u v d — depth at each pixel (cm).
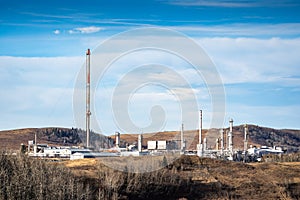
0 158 7325
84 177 7750
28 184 6850
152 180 8012
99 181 7675
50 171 7375
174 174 8650
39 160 7812
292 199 9050
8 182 6838
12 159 7519
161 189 8081
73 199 6919
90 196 7169
